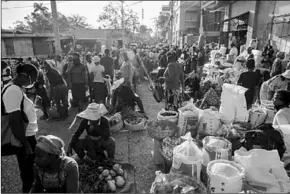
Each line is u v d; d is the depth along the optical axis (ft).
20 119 7.95
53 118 19.39
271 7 20.49
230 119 11.70
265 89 14.19
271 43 22.21
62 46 73.82
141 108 17.88
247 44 26.68
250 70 15.14
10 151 8.41
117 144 14.29
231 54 28.27
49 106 19.84
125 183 10.13
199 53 33.50
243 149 8.27
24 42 59.77
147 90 29.78
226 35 38.99
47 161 6.98
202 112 11.83
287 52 21.02
